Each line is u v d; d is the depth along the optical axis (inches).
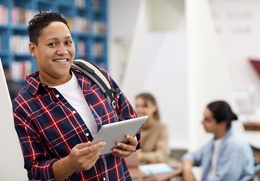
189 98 210.8
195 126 208.8
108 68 344.8
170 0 292.5
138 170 148.4
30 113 64.2
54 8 289.3
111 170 68.2
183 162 153.8
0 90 62.9
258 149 157.2
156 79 254.8
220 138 144.0
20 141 63.8
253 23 320.2
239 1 321.1
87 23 326.3
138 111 169.9
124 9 333.4
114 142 65.2
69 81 67.7
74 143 64.5
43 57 63.8
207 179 144.8
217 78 211.2
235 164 138.5
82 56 323.0
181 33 249.6
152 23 294.7
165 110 251.4
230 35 324.5
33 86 65.7
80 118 65.4
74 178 64.8
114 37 339.9
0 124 63.7
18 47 256.2
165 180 140.1
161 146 168.6
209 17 212.5
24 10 259.3
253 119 253.0
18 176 65.1
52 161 62.7
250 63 321.4
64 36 63.9
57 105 65.1
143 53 264.7
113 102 70.4
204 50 210.7
